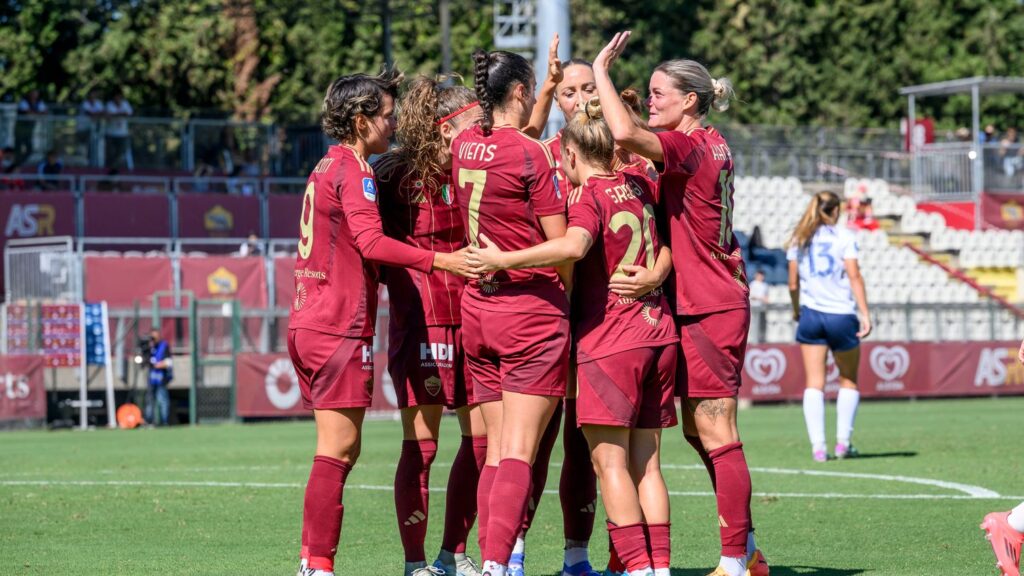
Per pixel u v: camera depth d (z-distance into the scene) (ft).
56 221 329.93
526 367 63.57
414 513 72.33
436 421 73.15
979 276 379.14
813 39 565.12
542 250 61.87
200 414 258.57
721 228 67.21
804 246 141.18
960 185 407.44
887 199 391.65
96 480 130.52
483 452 73.15
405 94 71.10
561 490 73.31
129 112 377.30
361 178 65.31
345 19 483.92
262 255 325.42
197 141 375.25
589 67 78.69
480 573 72.90
